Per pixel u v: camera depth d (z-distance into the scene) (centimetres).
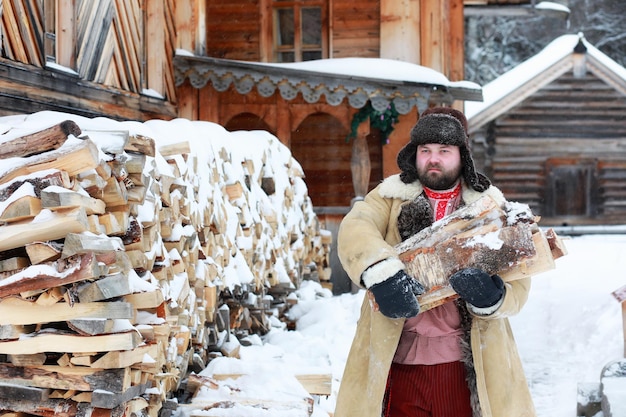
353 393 333
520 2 1455
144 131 453
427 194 340
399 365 337
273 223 717
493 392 325
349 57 1154
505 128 2352
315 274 942
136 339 350
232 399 466
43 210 335
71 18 687
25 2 606
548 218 2373
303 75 984
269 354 595
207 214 546
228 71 990
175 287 456
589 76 2316
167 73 967
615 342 759
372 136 1134
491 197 322
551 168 2362
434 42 1110
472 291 304
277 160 777
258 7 1184
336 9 1155
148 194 420
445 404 332
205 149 563
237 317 634
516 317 878
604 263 1205
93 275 332
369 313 337
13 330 346
